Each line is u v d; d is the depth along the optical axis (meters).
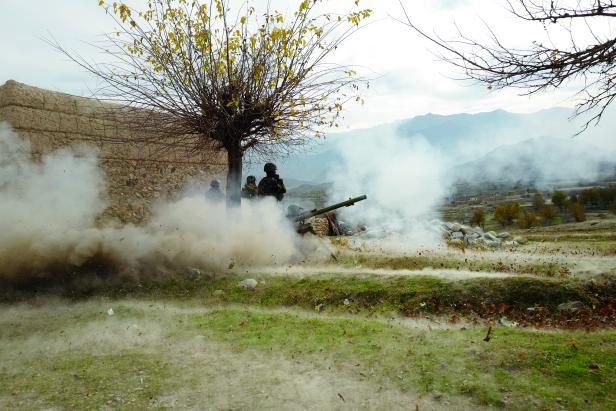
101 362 4.17
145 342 4.77
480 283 5.87
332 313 5.88
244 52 7.75
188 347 4.57
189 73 7.68
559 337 4.23
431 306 5.63
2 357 4.34
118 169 9.42
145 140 8.78
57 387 3.60
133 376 3.81
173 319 5.65
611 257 7.12
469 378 3.47
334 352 4.25
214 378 3.74
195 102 7.90
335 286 6.58
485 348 4.03
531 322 5.08
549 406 2.97
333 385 3.54
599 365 3.46
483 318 5.29
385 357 4.05
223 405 3.24
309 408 3.18
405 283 6.29
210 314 5.86
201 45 7.46
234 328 5.17
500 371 3.54
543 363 3.59
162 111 8.26
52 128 8.19
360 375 3.71
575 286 5.60
